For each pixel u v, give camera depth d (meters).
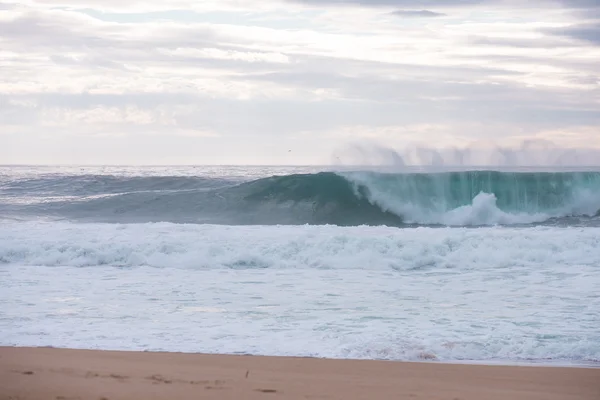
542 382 8.46
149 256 19.69
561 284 16.36
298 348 10.39
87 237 21.27
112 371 8.57
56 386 7.73
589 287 15.90
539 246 20.34
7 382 7.88
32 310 13.26
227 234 21.81
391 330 11.62
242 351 10.20
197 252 19.73
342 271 18.62
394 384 8.20
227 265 19.30
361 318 12.62
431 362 9.67
